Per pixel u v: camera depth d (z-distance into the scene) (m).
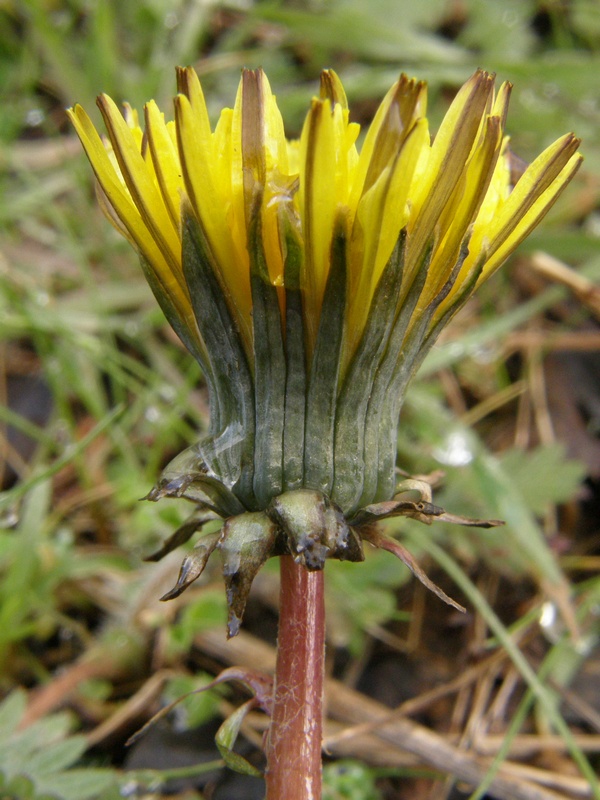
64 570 0.12
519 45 0.21
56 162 0.18
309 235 0.06
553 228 0.17
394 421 0.07
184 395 0.14
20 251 0.16
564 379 0.15
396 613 0.11
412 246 0.06
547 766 0.11
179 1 0.20
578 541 0.14
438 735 0.11
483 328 0.14
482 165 0.06
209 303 0.06
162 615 0.11
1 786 0.09
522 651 0.12
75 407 0.15
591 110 0.18
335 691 0.11
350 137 0.06
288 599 0.07
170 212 0.06
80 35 0.21
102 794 0.09
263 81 0.06
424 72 0.19
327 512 0.06
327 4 0.21
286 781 0.07
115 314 0.16
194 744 0.11
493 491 0.12
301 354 0.06
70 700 0.11
